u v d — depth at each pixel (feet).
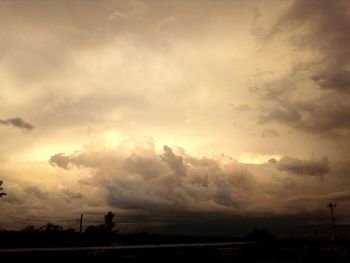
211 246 142.20
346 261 148.15
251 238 209.97
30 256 96.78
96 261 105.91
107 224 234.17
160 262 117.29
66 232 191.42
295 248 165.89
